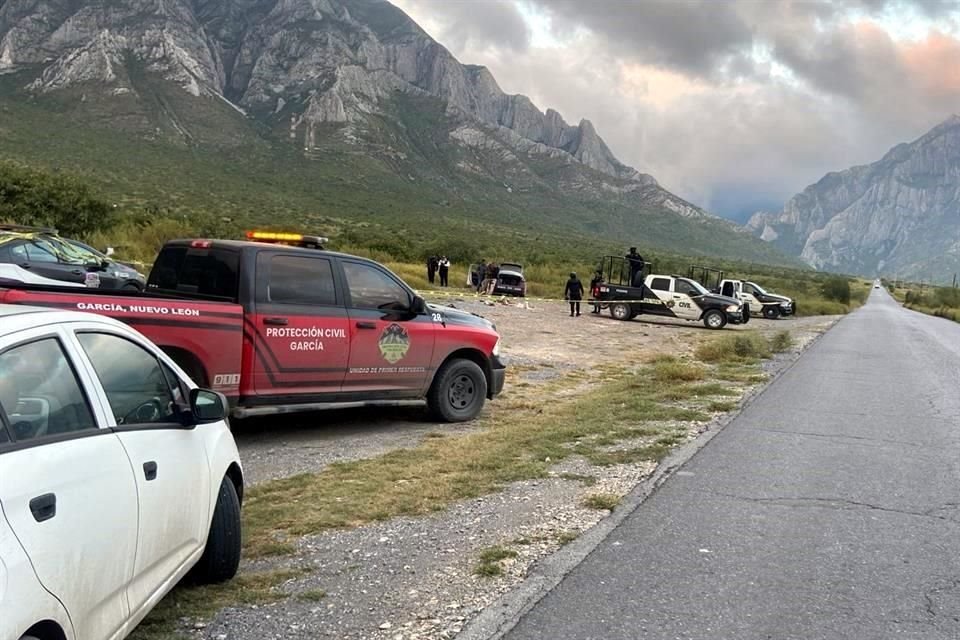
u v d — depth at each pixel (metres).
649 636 4.01
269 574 4.70
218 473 4.37
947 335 32.00
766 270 168.62
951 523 6.03
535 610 4.28
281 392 8.13
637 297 31.34
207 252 8.09
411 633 3.97
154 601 3.56
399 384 9.20
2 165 37.31
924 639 4.06
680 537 5.53
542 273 54.03
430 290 35.56
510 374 14.38
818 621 4.23
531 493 6.54
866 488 6.97
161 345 7.15
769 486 6.95
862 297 99.44
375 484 6.71
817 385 13.82
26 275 12.88
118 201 87.19
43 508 2.68
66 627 2.72
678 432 9.15
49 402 3.07
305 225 90.62
